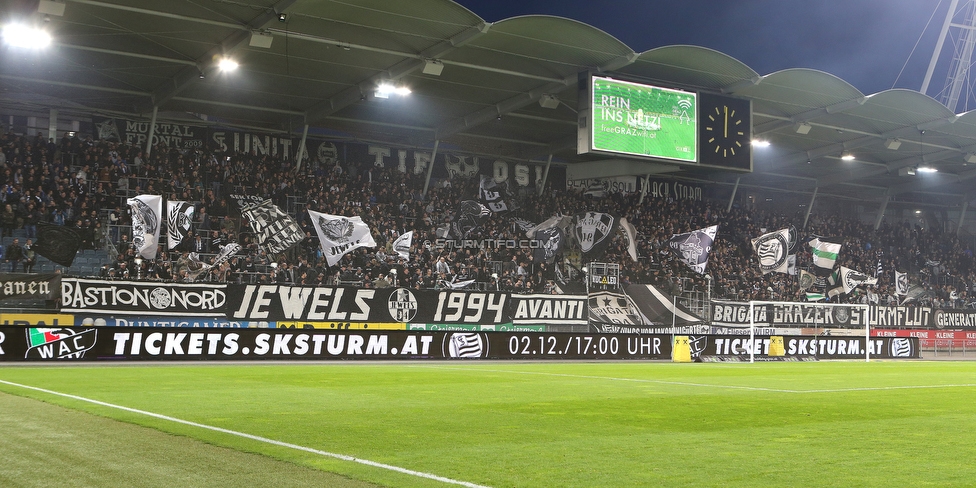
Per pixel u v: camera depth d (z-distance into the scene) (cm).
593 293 3381
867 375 2320
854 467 743
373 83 3325
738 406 1309
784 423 1084
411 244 3647
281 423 1005
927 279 5222
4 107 3353
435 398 1379
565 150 4294
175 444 806
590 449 830
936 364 3272
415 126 4009
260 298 2848
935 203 5903
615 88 3309
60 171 3194
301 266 3259
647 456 790
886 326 4119
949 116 4009
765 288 4316
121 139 3556
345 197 3722
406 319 3031
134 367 2172
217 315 2800
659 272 4031
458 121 3928
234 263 3166
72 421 975
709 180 5031
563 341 3119
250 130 3828
